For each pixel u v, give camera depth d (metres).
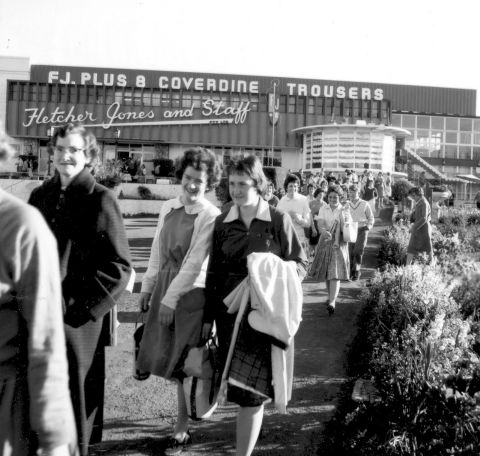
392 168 38.00
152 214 23.73
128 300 7.54
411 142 46.06
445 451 3.00
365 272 10.91
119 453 3.46
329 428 3.87
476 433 3.02
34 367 1.77
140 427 3.85
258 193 3.40
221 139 42.06
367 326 6.24
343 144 37.53
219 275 3.36
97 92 41.69
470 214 17.83
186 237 3.55
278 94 42.28
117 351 5.50
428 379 3.58
